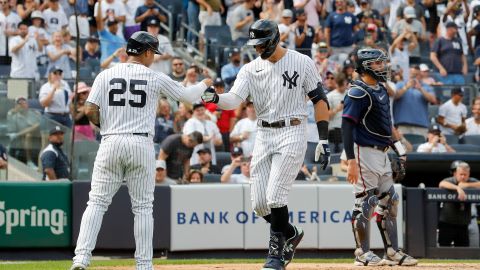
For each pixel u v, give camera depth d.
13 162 40.62
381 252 37.56
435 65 55.91
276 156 24.30
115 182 24.16
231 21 54.22
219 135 44.50
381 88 27.98
